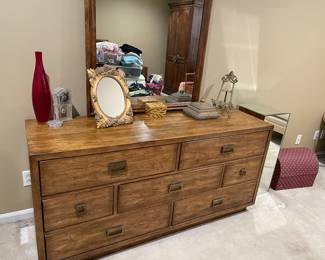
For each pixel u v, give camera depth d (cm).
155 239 166
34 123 141
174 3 159
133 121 156
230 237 174
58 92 141
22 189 167
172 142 139
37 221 119
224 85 206
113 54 151
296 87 247
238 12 187
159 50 164
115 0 142
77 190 124
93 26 139
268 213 202
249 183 187
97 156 121
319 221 197
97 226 137
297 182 237
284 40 217
